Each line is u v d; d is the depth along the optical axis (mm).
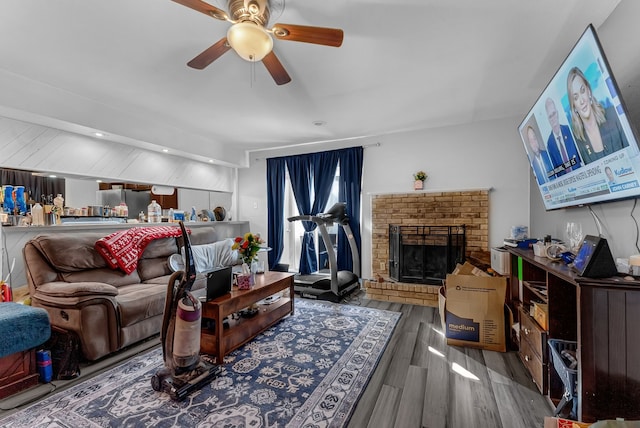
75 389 1975
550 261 1948
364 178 4625
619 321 1313
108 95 3008
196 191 5043
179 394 1832
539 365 1917
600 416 1328
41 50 2186
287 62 2359
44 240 2668
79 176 3428
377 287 3973
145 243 3461
